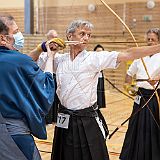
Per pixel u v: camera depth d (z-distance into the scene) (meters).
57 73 2.33
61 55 2.39
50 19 9.66
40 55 2.32
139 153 3.24
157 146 3.18
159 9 8.77
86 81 2.26
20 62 1.84
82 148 2.28
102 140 2.34
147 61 3.18
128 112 5.79
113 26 8.85
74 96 2.27
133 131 3.29
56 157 2.40
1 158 1.82
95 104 2.36
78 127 2.28
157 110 3.16
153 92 3.05
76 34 2.25
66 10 9.45
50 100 1.94
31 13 9.59
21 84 1.84
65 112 2.31
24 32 9.59
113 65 2.18
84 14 9.21
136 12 8.95
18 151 1.83
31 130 1.90
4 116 1.83
